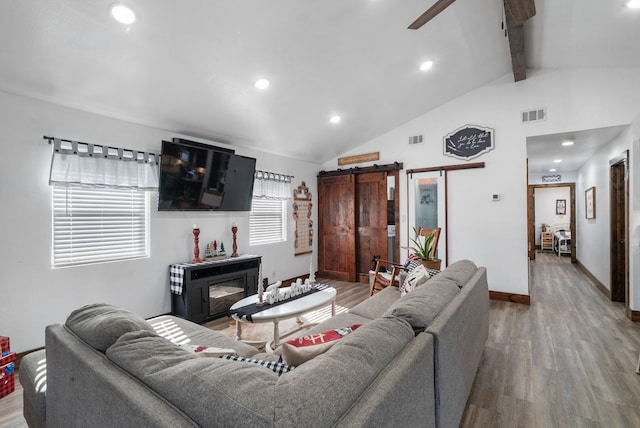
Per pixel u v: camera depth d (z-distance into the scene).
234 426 0.74
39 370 1.64
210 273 3.88
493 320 3.57
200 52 2.68
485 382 2.30
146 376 0.95
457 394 1.62
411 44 3.22
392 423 0.94
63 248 2.97
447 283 1.98
